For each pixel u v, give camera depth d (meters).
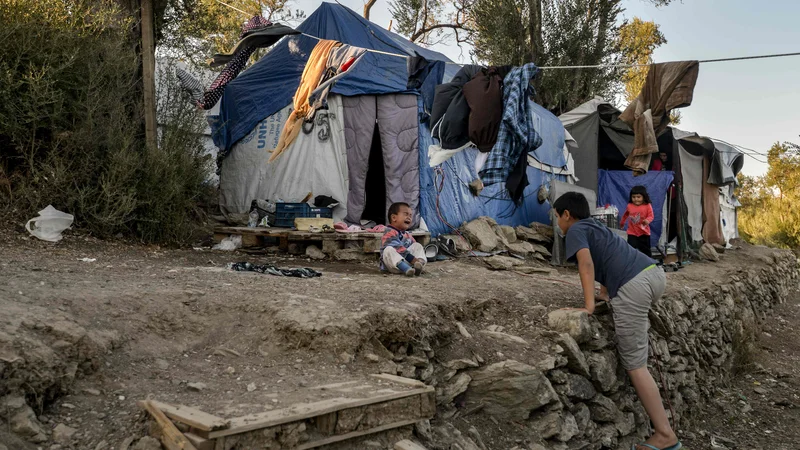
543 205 11.69
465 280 6.30
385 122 8.89
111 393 3.07
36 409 2.81
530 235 10.14
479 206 10.12
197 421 2.54
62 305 3.57
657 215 12.10
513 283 6.34
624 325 4.71
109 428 2.83
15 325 3.05
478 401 4.24
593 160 12.67
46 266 5.01
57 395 2.95
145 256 6.72
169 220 7.78
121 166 7.30
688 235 12.59
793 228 22.30
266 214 9.12
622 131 12.95
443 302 4.77
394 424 3.16
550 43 17.80
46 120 7.21
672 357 6.47
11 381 2.75
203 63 10.57
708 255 12.88
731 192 18.23
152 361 3.43
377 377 3.52
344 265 7.22
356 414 2.99
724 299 9.57
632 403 5.35
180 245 7.88
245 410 2.83
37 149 7.12
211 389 3.19
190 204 8.27
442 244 8.72
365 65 9.13
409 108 8.82
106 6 8.12
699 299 8.26
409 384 3.41
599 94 18.30
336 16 9.55
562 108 18.20
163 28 9.98
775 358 9.77
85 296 3.80
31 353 2.90
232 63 8.84
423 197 8.88
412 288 5.28
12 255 5.51
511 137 6.04
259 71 9.99
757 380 8.54
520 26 17.64
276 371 3.50
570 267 9.45
